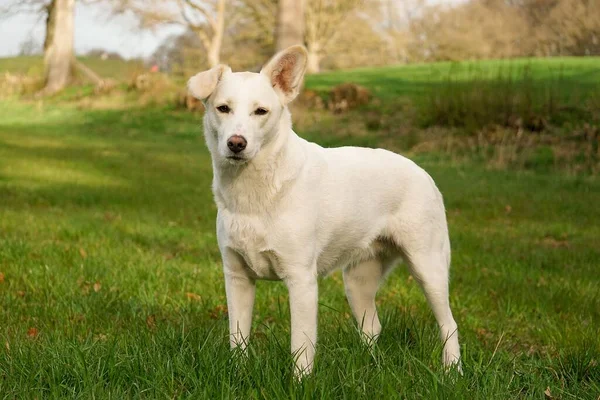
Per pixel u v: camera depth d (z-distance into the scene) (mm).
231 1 49594
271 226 3871
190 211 11047
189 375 3609
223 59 52750
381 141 20062
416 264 4488
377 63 55719
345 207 4184
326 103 25078
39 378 3635
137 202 11812
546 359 4539
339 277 7113
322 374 3586
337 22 49906
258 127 3801
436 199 4594
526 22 56188
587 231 9859
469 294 6320
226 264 4047
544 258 7941
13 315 5145
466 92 19875
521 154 16828
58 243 7918
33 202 11469
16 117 29781
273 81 4000
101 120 27781
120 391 3529
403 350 4145
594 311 5832
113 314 5223
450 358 4320
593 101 18703
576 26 51094
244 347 4023
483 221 10578
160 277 6441
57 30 37281
